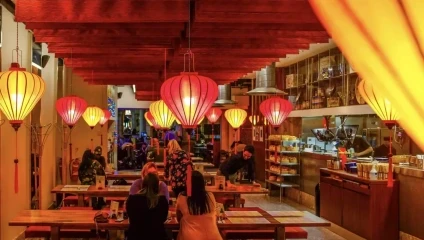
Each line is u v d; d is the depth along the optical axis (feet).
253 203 40.16
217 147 70.74
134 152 68.03
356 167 27.45
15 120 17.16
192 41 23.11
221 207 18.48
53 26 19.20
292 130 44.45
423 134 3.84
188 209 16.38
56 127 39.09
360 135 32.27
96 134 46.21
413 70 3.78
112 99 56.85
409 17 3.74
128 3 15.85
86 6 15.83
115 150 59.57
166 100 15.81
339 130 34.35
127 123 80.64
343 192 27.68
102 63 31.12
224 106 51.42
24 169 27.32
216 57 27.14
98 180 26.61
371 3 3.80
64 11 15.74
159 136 66.95
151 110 29.96
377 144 30.12
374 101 4.47
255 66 30.63
